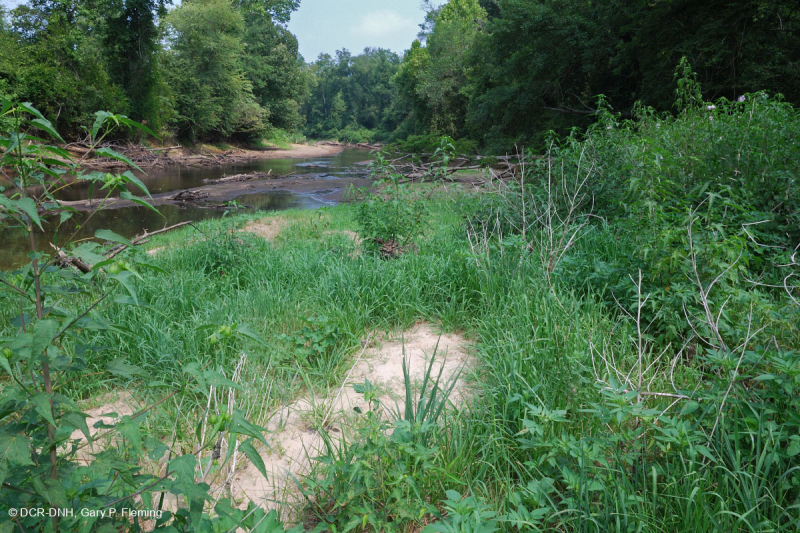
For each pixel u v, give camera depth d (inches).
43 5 1355.8
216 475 109.7
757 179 219.1
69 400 59.4
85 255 60.2
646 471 96.0
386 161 306.0
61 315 66.5
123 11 1348.4
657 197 187.0
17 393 65.2
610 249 227.5
